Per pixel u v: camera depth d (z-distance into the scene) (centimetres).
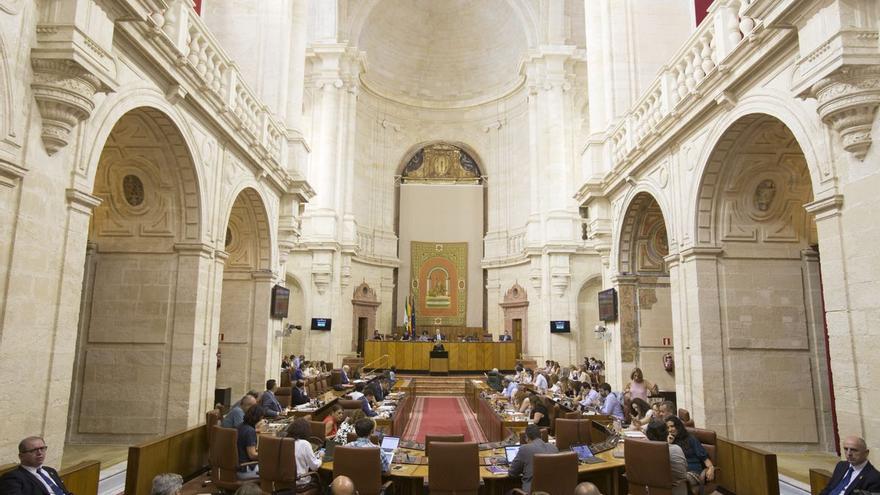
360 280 2484
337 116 2309
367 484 534
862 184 518
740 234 880
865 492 432
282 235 1398
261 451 590
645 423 797
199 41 880
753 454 608
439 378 2134
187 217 899
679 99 931
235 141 1009
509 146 2664
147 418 866
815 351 858
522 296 2434
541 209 2300
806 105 602
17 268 485
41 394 516
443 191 2738
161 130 801
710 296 866
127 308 889
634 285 1247
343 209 2308
